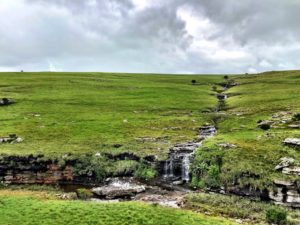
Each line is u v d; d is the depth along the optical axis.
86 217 43.12
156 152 67.56
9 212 44.44
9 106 105.62
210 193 55.31
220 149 64.50
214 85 165.50
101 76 184.12
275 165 56.62
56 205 47.19
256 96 124.06
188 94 133.25
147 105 111.19
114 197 53.38
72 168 63.38
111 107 107.31
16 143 72.44
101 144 71.88
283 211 45.56
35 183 61.97
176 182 60.50
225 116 96.06
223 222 43.09
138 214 44.19
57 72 198.12
